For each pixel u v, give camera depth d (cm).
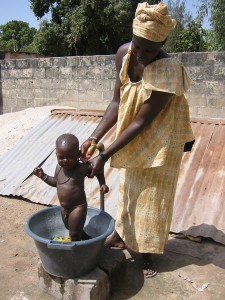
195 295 255
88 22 1908
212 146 410
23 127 657
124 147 251
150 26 204
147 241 263
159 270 284
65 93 798
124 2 1884
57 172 244
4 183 441
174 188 266
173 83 224
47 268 242
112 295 253
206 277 276
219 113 608
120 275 269
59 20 2138
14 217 377
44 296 252
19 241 332
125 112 243
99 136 267
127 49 250
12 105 909
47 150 478
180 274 279
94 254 236
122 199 277
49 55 2108
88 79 754
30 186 427
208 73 601
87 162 237
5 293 257
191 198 358
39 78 834
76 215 236
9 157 488
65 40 2033
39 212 263
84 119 521
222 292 259
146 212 259
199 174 381
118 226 283
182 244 322
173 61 230
